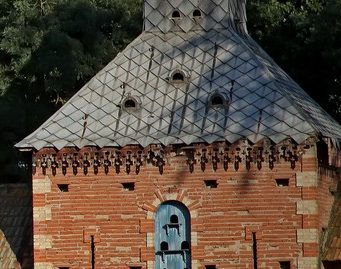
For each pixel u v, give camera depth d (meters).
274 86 50.91
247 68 51.69
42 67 67.69
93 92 51.91
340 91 67.69
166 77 51.88
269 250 49.31
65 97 69.50
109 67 52.62
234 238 49.44
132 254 49.84
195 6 53.72
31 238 53.38
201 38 53.06
